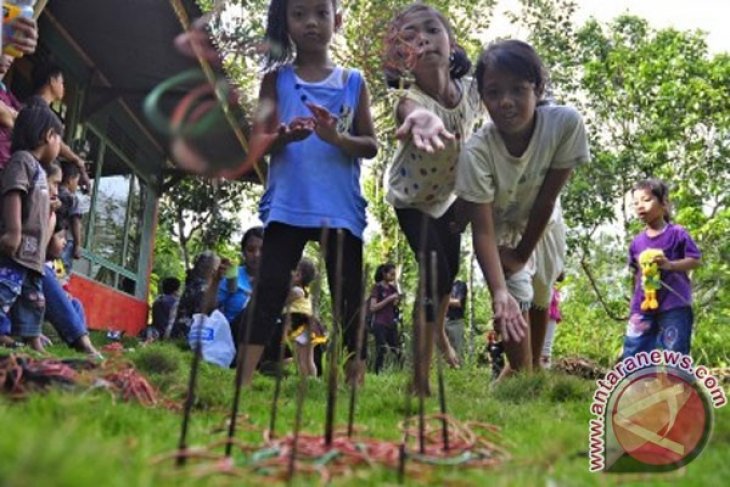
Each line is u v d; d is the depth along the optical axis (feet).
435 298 6.70
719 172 52.06
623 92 55.98
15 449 3.68
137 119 36.68
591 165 55.52
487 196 12.44
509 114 11.89
